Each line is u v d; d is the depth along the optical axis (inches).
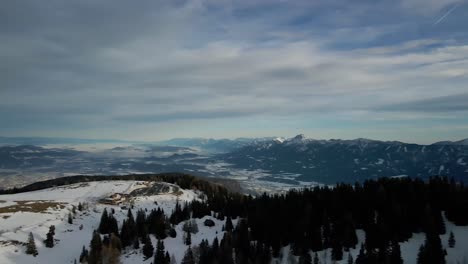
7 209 5639.8
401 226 4798.2
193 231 5846.5
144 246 4943.4
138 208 6973.4
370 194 5743.1
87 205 6520.7
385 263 4168.3
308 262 4488.2
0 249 4276.6
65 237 5019.7
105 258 4421.8
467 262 4097.0
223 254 4623.5
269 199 6747.1
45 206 6072.8
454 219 5083.7
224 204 7066.9
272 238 5118.1
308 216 5383.9
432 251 4077.3
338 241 4638.3
